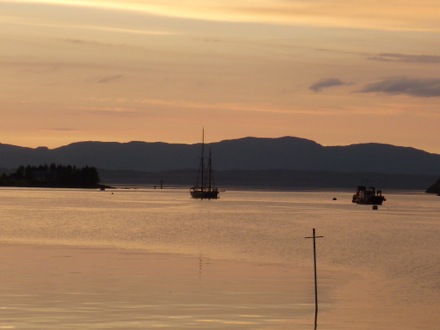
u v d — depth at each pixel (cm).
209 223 19600
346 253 12000
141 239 13988
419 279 8919
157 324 6012
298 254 11556
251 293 7438
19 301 6781
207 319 6225
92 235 14800
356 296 7519
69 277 8231
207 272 8938
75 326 5884
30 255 10538
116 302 6806
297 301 7094
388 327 6238
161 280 8156
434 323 6406
